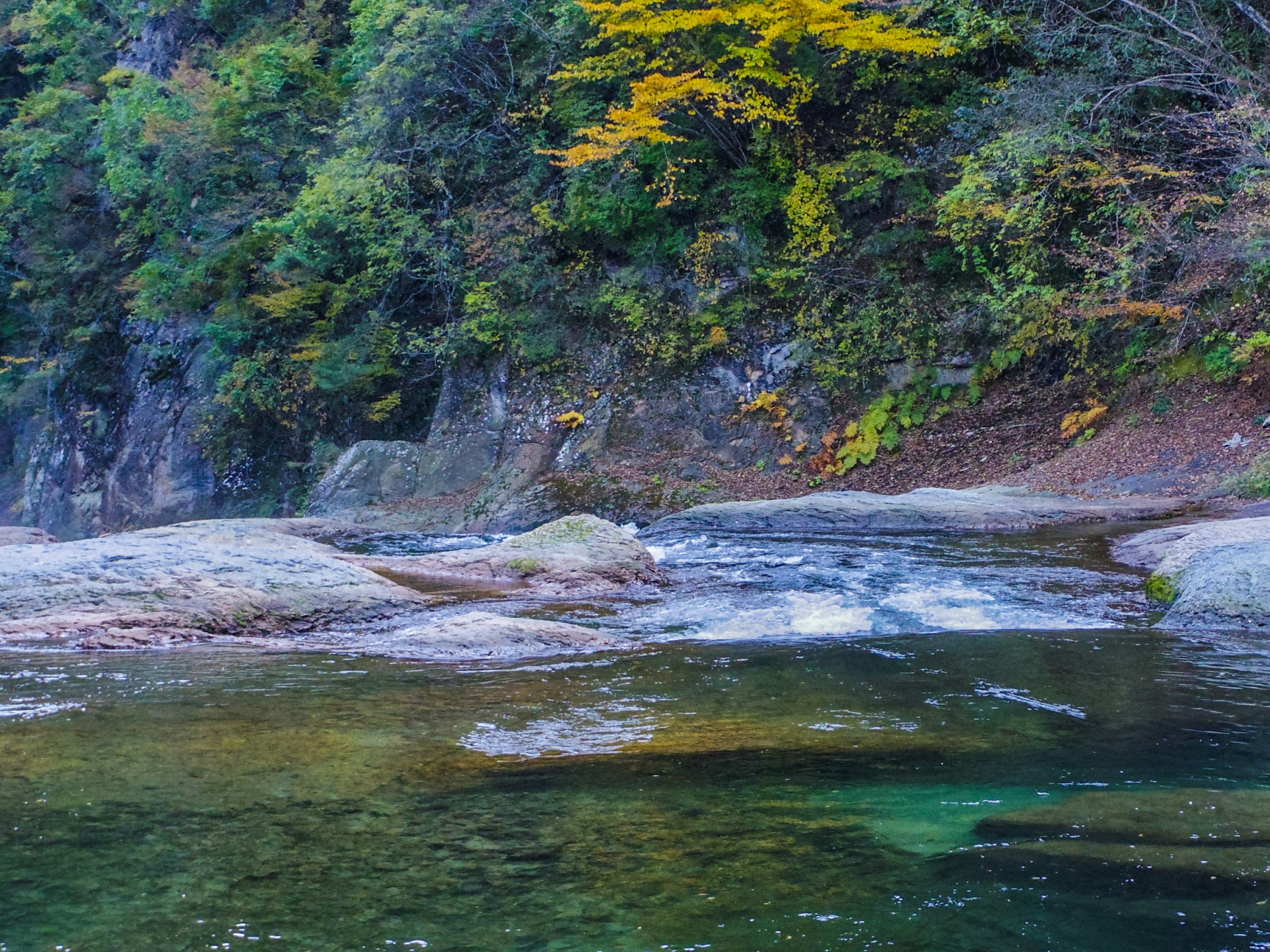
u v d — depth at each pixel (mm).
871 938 2066
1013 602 7543
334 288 27375
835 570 9688
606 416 23047
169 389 30516
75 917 2154
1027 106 18094
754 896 2281
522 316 24500
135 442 30297
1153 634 6250
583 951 2002
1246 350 15172
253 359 28344
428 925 2131
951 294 21641
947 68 22469
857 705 4359
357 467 23953
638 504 20844
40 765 3322
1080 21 19312
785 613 7125
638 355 23625
